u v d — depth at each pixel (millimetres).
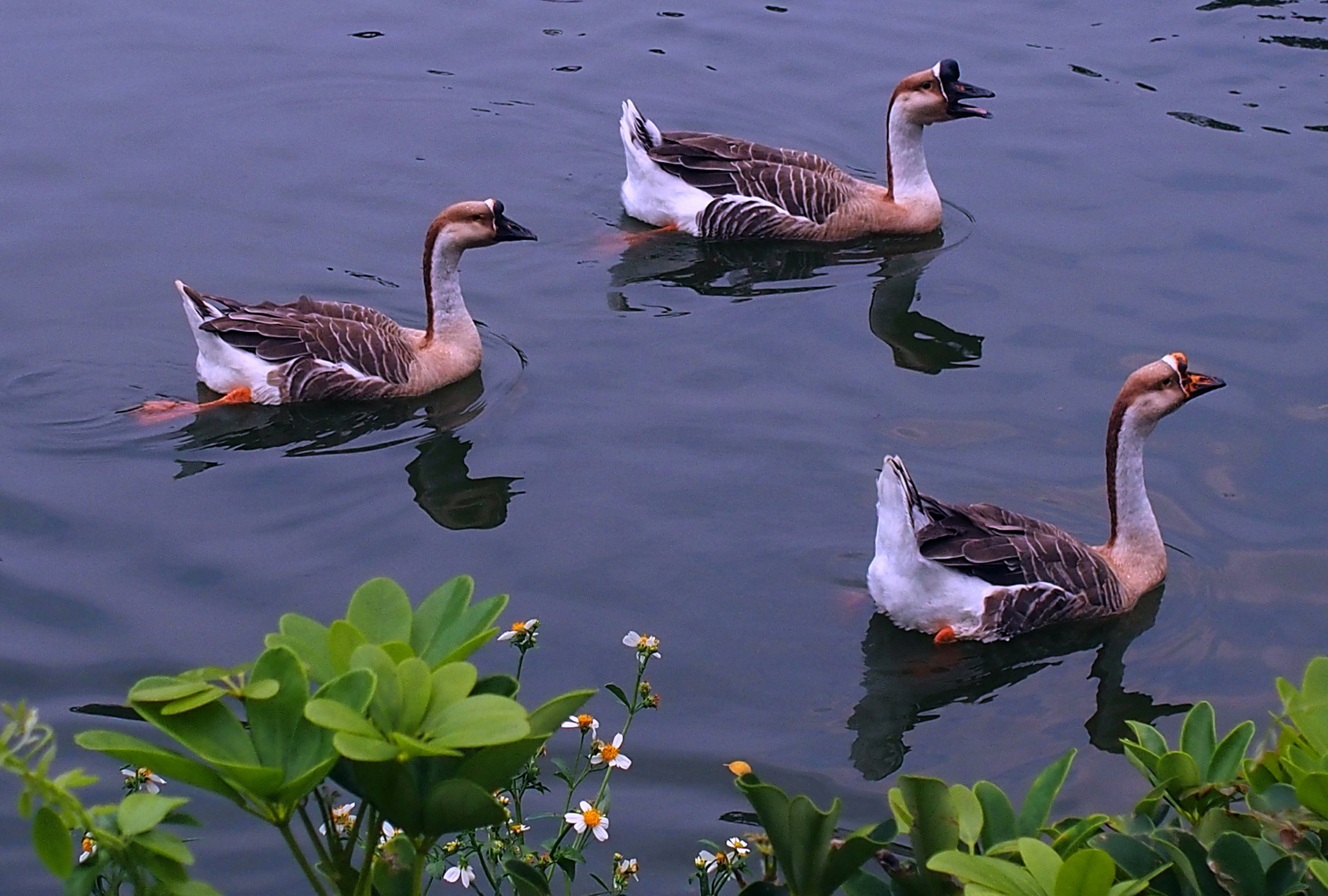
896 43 20578
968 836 4098
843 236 16266
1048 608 10094
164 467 11508
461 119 18266
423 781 3773
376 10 21141
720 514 10969
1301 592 10367
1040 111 18672
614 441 11992
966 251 15797
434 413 12617
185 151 17016
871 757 8633
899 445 12000
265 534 10570
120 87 18359
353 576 10062
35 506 10781
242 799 3482
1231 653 9812
